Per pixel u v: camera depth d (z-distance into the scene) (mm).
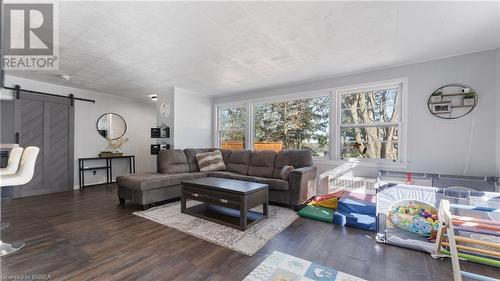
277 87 4555
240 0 1783
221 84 4398
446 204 1691
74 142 4715
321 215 2844
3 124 3945
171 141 4668
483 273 1683
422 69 3119
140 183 3107
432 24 2156
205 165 4383
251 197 2582
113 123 5449
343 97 3881
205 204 3420
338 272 1668
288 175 3379
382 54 2908
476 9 1902
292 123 4477
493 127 2678
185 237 2270
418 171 3137
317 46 2664
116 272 1652
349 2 1817
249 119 4969
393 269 1715
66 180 4547
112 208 3244
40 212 3045
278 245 2105
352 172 3664
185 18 2039
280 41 2523
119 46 2629
